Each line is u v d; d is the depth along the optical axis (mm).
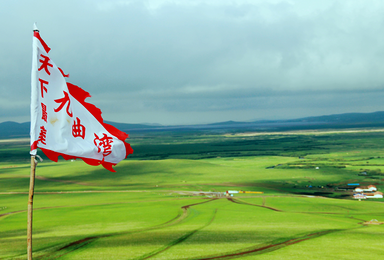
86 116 19047
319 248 33000
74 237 40656
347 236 40562
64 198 111625
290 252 31156
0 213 80562
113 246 34062
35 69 16672
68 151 17750
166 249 32469
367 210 81250
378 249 32594
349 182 163875
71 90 18672
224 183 160625
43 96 17156
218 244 34781
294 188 148500
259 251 31719
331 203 93875
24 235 47469
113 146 19438
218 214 69438
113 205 89750
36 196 119438
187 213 71500
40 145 16750
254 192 126500
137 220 62625
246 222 57844
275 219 61750
